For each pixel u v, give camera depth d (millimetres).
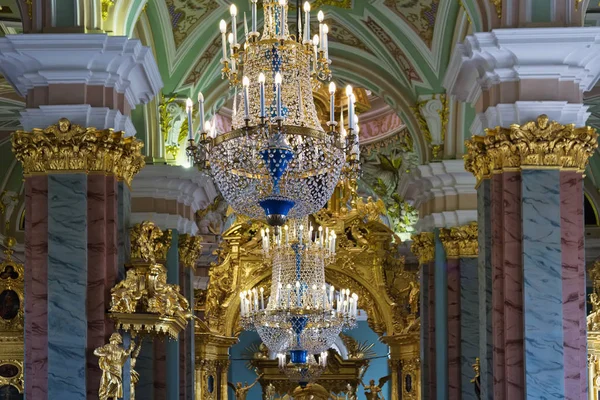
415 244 20359
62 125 13062
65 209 13047
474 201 19516
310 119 12891
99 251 13109
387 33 19438
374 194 26797
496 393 13242
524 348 13055
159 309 13000
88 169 13211
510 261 13273
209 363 23672
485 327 13758
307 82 13023
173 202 19125
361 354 29031
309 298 21828
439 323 19469
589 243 24375
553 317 13008
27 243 13102
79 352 12852
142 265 13109
